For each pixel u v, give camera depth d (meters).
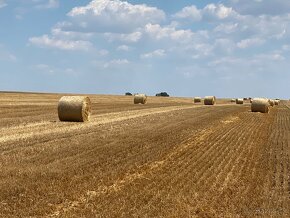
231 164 19.45
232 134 30.45
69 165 16.53
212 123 37.00
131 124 31.94
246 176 17.11
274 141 28.00
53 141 21.94
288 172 18.25
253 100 56.41
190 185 15.19
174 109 54.78
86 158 18.08
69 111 32.34
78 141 22.25
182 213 11.91
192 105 71.94
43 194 12.82
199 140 26.38
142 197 13.29
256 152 23.14
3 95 73.31
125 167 17.14
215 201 13.41
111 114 42.22
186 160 19.75
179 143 24.33
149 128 29.56
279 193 14.70
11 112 39.59
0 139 22.00
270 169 18.75
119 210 11.84
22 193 12.76
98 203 12.46
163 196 13.59
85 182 14.45
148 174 16.52
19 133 24.69
